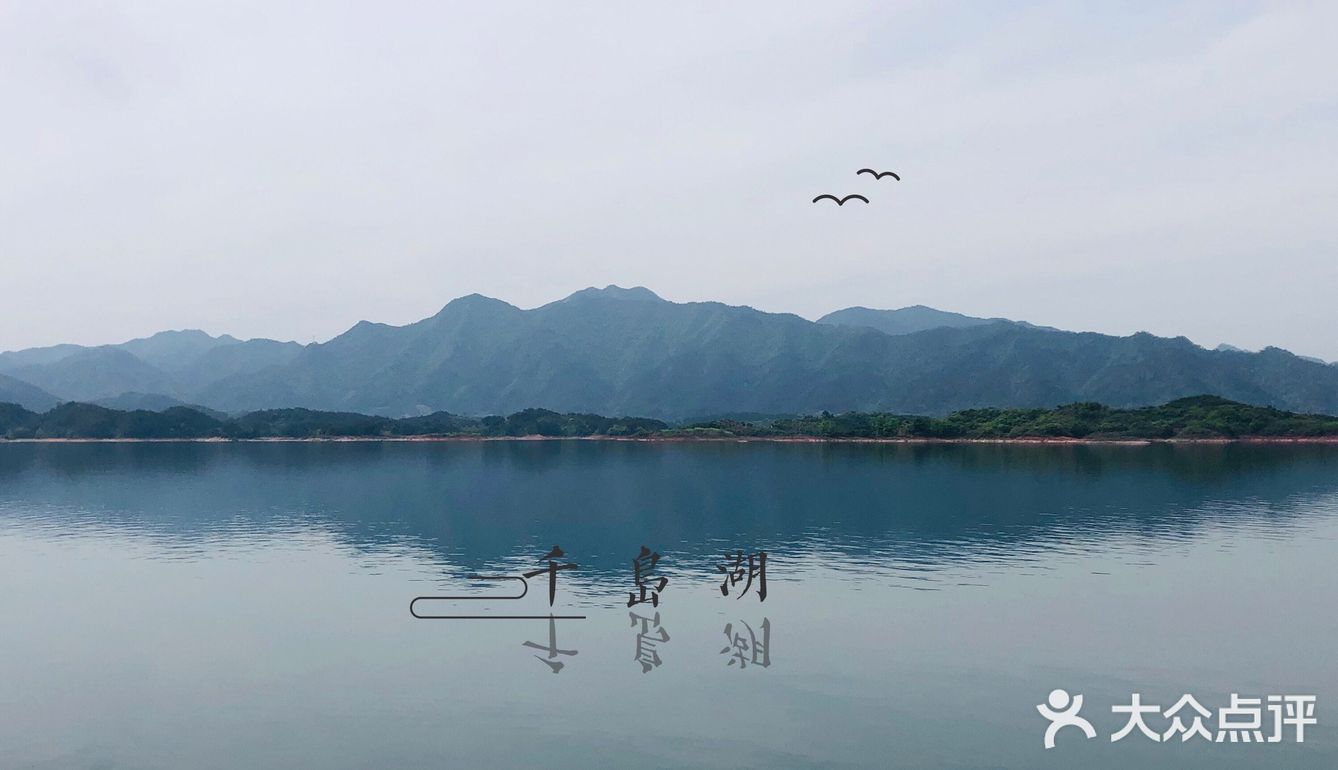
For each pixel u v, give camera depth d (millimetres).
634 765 22188
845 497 77625
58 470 118750
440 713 25641
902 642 32125
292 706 26266
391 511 71062
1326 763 22531
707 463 126000
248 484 96188
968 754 22938
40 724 25078
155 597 39781
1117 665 29578
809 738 23766
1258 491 79688
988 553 49188
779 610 36594
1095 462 114750
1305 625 34094
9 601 39188
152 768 22328
